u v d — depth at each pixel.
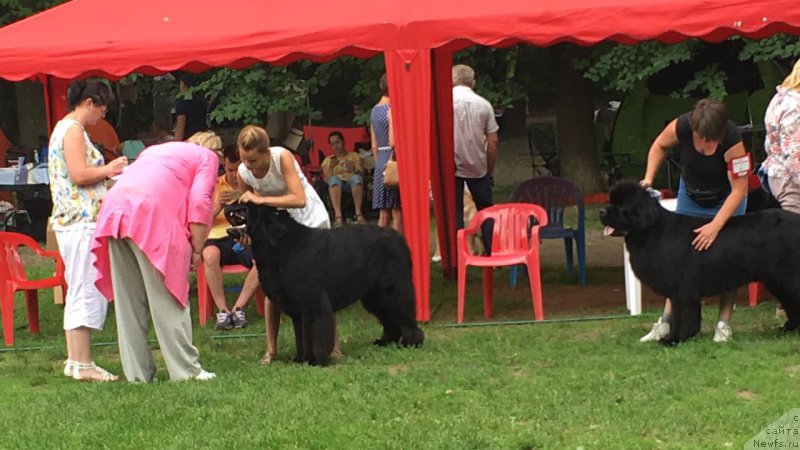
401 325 6.73
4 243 7.74
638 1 7.26
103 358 7.11
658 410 4.82
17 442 4.80
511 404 5.05
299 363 6.29
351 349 6.79
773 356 5.79
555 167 17.33
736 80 15.92
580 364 5.93
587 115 16.72
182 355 5.95
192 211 5.84
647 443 4.34
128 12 8.33
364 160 14.76
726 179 6.25
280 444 4.57
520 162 21.44
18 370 6.72
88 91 6.22
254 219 6.04
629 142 16.80
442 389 5.41
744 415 4.66
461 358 6.26
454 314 8.24
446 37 7.40
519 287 9.38
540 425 4.68
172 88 16.62
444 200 9.67
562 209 9.53
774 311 7.47
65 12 8.51
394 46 7.45
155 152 5.93
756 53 13.88
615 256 10.95
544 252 11.47
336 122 19.67
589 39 7.25
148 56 7.71
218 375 6.05
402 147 7.54
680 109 16.47
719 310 6.47
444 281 9.73
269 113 15.90
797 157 6.60
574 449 4.30
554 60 16.59
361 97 17.59
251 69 15.44
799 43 13.66
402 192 7.60
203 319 8.20
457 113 9.27
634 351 6.25
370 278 6.47
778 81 15.41
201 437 4.70
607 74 15.32
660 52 14.43
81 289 6.25
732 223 6.18
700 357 5.84
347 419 4.91
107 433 4.85
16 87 17.64
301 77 16.67
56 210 6.23
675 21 7.14
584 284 9.33
